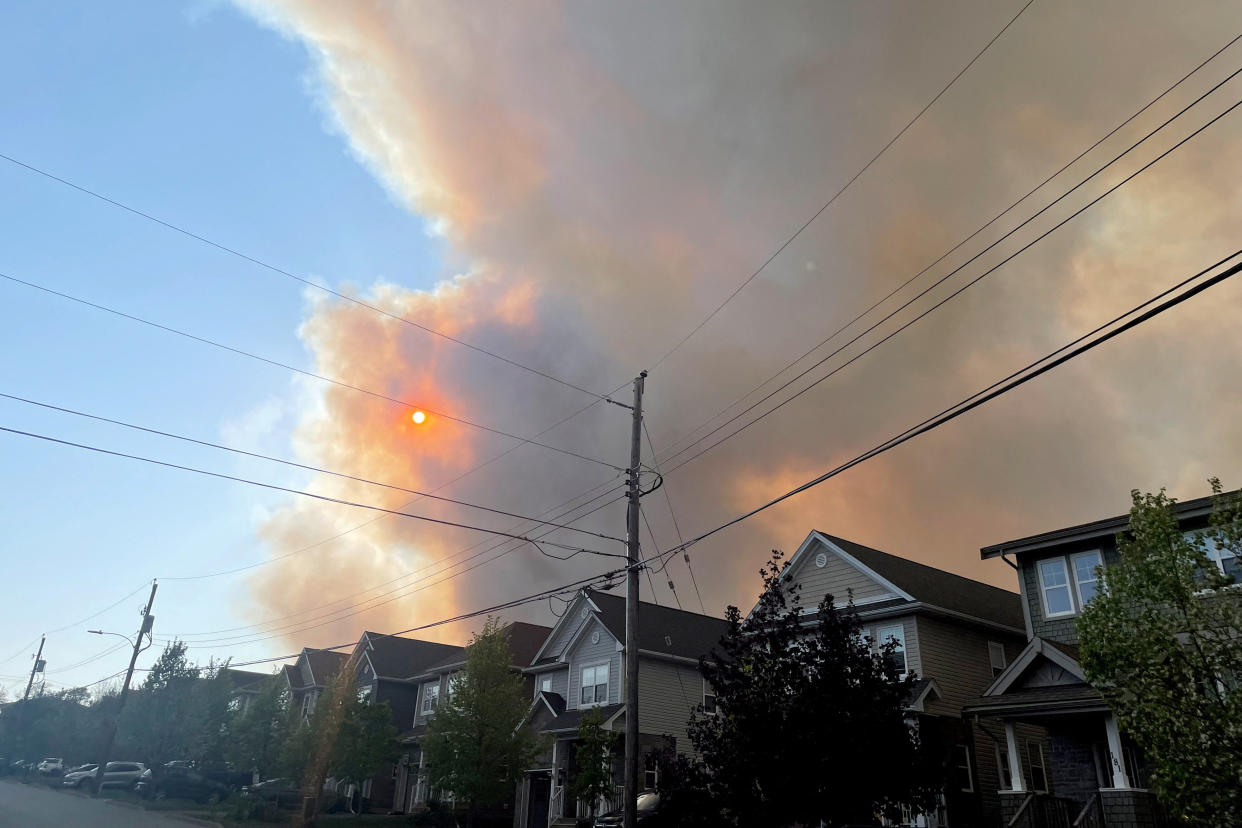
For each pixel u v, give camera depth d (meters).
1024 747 26.66
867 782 13.35
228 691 53.06
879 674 14.50
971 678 26.33
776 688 14.47
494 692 29.64
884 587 26.70
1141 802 16.45
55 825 25.38
